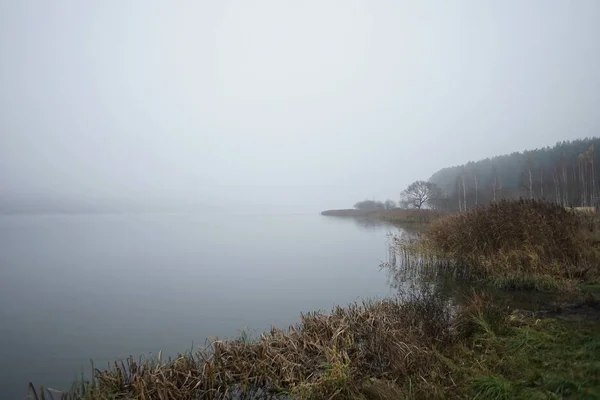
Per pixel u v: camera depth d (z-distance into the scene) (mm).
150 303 14633
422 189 62812
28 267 23422
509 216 15570
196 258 26359
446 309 10180
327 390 6086
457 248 15844
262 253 28328
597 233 15891
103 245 35469
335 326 8453
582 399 4895
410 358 6875
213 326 11664
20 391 7770
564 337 7305
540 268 13016
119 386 6484
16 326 12039
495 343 7438
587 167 56500
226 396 6383
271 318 12211
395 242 23016
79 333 11344
